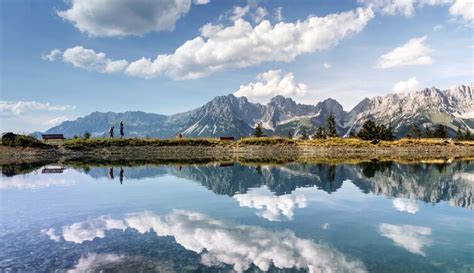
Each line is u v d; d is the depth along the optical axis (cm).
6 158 8038
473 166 5853
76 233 1752
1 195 3011
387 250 1476
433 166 5844
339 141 12212
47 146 8919
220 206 2447
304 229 1806
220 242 1584
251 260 1352
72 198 2836
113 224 1938
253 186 3466
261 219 2036
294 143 11681
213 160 7719
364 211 2255
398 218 2056
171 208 2391
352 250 1471
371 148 11500
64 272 1239
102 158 8644
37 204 2580
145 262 1333
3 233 1761
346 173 4650
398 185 3488
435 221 1984
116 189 3331
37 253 1445
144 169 5491
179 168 5609
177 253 1434
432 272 1234
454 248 1500
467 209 2331
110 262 1334
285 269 1262
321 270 1253
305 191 3119
